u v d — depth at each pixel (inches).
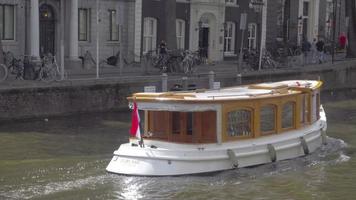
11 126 982.4
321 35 2517.2
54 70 1157.1
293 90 821.9
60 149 821.9
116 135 937.5
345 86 1744.6
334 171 708.0
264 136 739.4
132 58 1715.1
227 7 2049.7
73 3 1533.0
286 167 719.7
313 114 848.9
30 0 1428.4
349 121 1127.6
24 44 1489.9
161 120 690.8
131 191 591.2
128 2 1717.5
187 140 681.6
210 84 1246.9
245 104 715.4
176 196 585.0
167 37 1525.6
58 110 1067.3
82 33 1626.5
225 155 679.1
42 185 595.5
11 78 1178.0
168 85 1220.5
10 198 551.5
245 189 621.9
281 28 2338.8
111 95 1148.5
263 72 1497.3
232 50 2100.1
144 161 646.5
